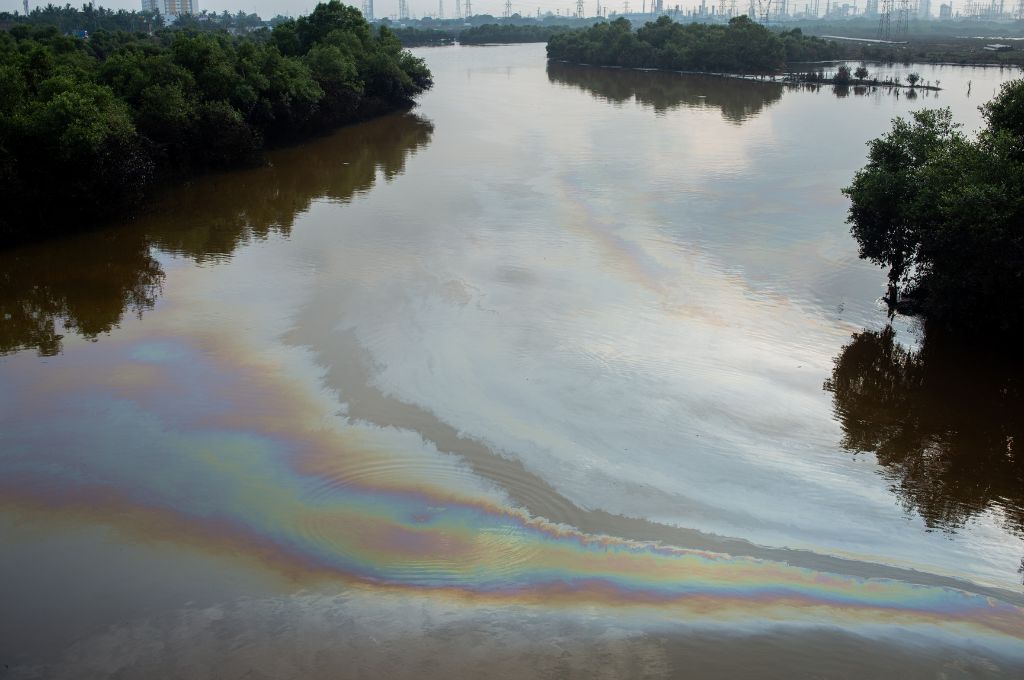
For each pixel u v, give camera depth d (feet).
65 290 95.91
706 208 131.95
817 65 427.33
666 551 51.96
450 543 52.47
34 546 51.83
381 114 246.06
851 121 226.38
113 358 77.61
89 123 115.85
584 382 72.28
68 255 109.09
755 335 83.51
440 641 44.47
